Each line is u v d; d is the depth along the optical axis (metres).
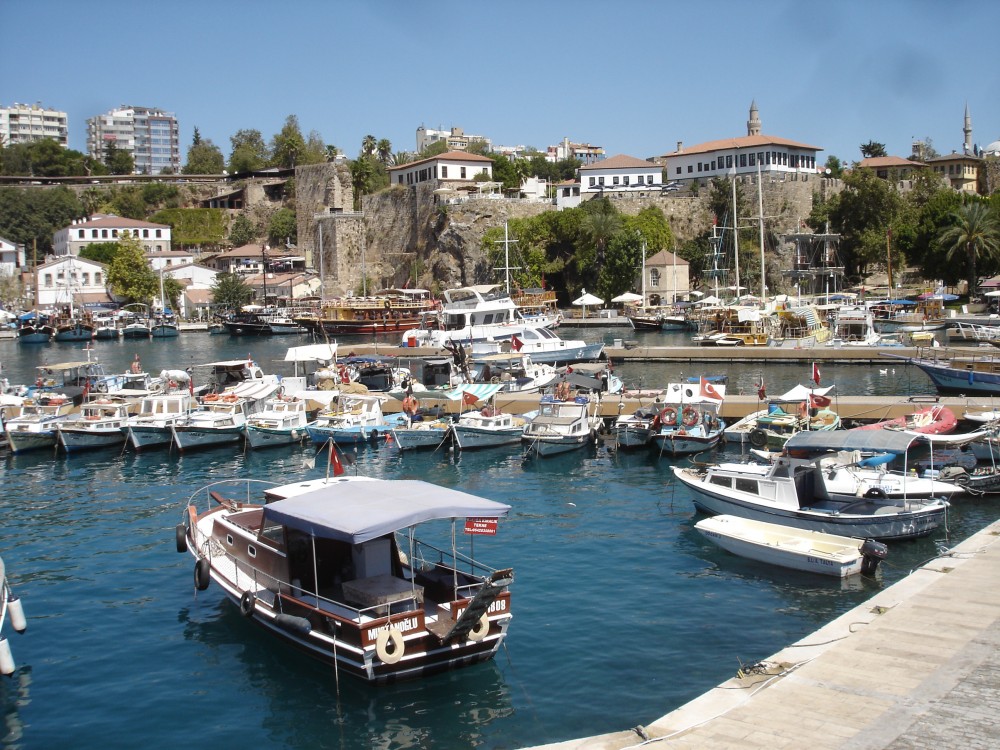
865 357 74.88
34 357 96.00
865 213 128.12
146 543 32.28
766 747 14.78
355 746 18.70
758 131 160.75
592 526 33.03
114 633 24.39
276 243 177.62
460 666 21.69
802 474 31.47
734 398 52.56
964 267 114.06
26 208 179.38
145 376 62.03
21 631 23.48
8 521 35.41
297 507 22.64
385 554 23.08
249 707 20.41
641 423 45.28
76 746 18.92
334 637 21.12
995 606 20.19
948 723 15.16
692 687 20.53
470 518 22.86
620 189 147.38
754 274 130.00
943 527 31.19
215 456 47.06
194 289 148.38
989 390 55.59
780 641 22.80
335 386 58.94
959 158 173.25
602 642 22.97
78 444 48.16
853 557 26.86
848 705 16.03
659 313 112.62
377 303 119.88
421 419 49.59
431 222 146.00
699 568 28.27
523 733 18.92
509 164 156.00
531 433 44.84
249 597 23.53
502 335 80.00
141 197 191.38
